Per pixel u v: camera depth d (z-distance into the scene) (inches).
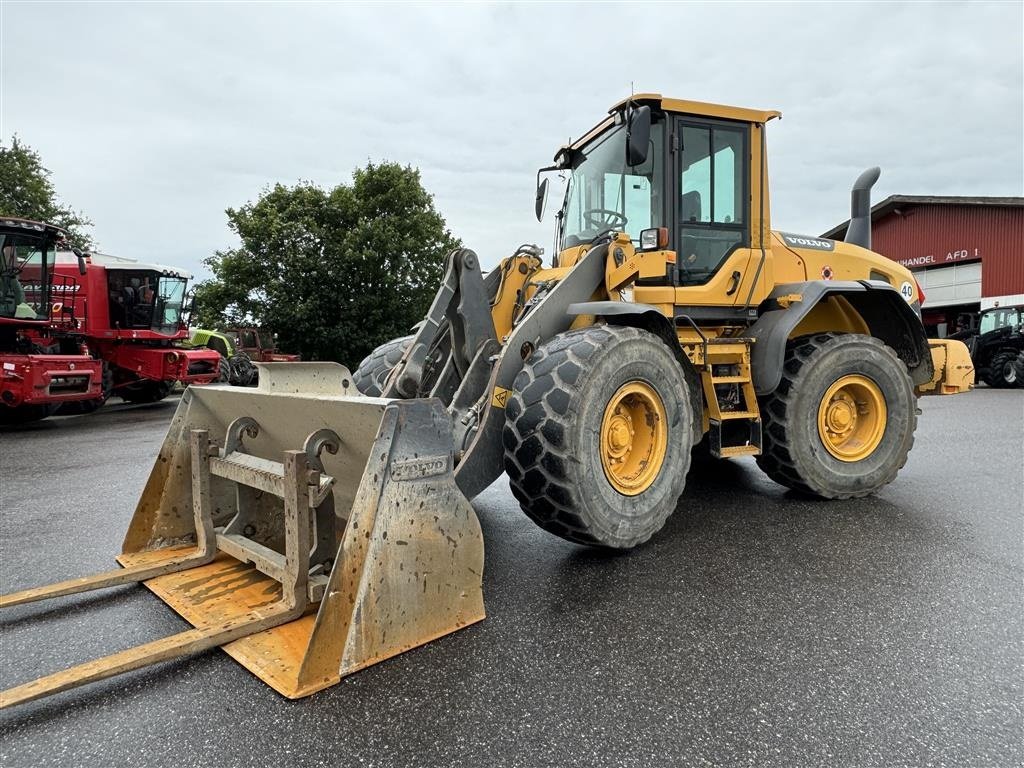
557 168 179.3
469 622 91.2
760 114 154.6
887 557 119.6
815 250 174.2
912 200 918.4
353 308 829.8
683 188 147.3
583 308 123.1
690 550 123.6
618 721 68.4
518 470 108.3
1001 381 585.9
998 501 161.3
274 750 63.7
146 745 64.8
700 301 144.9
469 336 125.9
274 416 103.9
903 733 66.6
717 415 140.9
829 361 154.5
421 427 84.1
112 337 445.4
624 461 120.8
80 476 203.5
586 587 105.3
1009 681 76.7
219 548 109.5
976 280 864.9
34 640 87.3
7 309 351.6
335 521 97.3
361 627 78.2
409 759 62.2
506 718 68.9
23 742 65.4
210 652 83.1
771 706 71.3
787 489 174.6
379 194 871.1
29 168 1156.5
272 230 797.2
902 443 164.4
